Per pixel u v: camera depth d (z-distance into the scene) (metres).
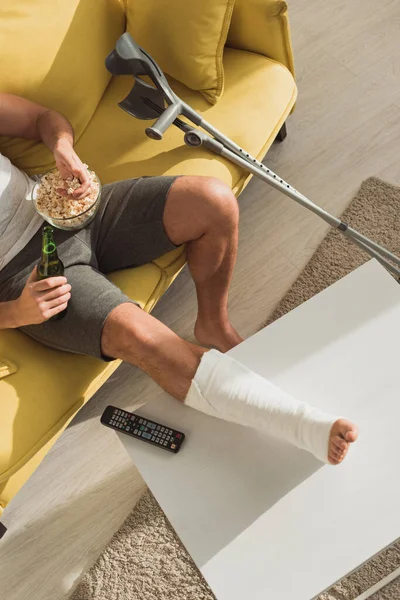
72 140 1.72
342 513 1.32
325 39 2.53
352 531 1.30
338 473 1.36
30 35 1.75
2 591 1.82
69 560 1.82
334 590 1.65
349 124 2.33
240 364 1.43
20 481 1.60
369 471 1.35
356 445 1.38
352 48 2.48
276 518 1.34
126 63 1.54
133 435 1.45
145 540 1.80
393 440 1.37
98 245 1.73
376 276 1.53
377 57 2.44
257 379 1.40
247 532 1.34
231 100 1.89
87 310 1.56
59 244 1.65
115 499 1.88
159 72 1.59
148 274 1.75
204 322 1.90
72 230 1.67
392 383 1.42
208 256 1.73
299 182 2.25
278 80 1.93
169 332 1.52
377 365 1.45
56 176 1.67
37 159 1.85
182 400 1.47
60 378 1.62
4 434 1.52
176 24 1.78
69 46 1.80
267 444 1.42
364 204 2.16
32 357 1.63
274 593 1.28
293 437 1.35
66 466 1.95
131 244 1.71
